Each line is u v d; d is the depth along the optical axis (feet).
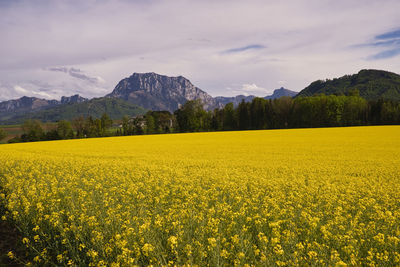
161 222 18.42
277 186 32.89
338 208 22.20
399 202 27.14
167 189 31.48
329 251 16.02
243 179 39.09
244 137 157.99
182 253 15.29
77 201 24.63
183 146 113.91
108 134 295.48
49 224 19.38
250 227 19.27
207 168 53.31
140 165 55.36
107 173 43.34
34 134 275.18
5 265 16.30
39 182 35.70
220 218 19.29
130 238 16.55
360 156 71.36
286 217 21.12
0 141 294.05
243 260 14.15
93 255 14.20
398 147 90.12
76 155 84.84
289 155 76.74
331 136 139.03
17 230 21.25
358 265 14.21
